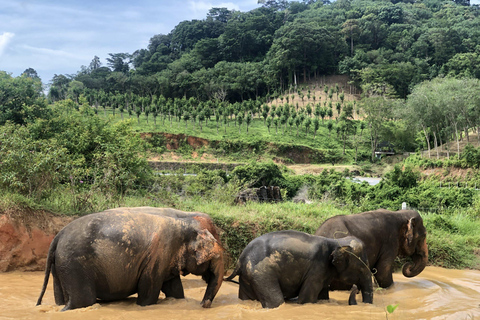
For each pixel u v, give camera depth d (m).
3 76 20.98
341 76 130.62
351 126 85.56
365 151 80.00
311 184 25.34
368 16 148.00
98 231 5.42
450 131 64.00
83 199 9.13
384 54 131.38
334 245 6.25
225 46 147.75
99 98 104.44
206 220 6.28
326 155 77.81
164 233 5.75
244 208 11.27
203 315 5.46
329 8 176.88
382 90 101.50
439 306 6.48
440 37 129.25
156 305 5.70
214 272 6.01
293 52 123.25
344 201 19.30
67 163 9.38
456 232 11.97
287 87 125.94
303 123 93.06
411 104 61.41
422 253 8.02
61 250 5.38
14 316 5.03
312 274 6.07
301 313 5.61
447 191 20.38
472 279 8.80
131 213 5.73
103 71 153.25
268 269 6.03
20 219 7.87
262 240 6.27
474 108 58.97
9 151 8.55
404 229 7.85
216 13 181.75
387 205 19.41
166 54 167.75
